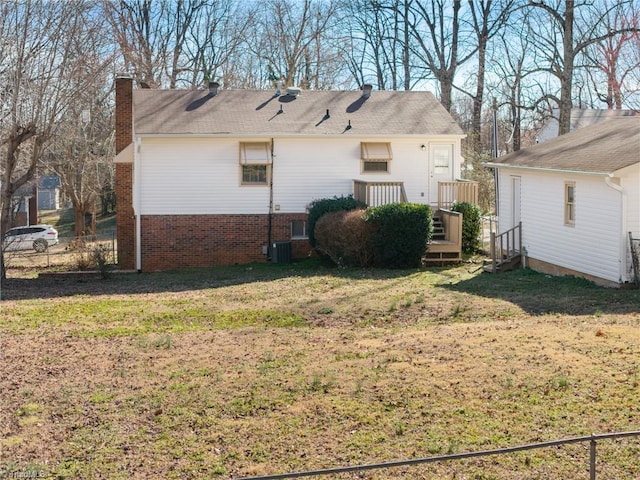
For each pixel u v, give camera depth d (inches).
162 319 708.0
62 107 1123.9
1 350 571.5
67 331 649.6
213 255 1176.2
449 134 1185.4
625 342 506.9
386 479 331.0
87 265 1221.7
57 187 2699.3
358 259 1037.2
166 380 476.7
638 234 754.8
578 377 438.0
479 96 1796.3
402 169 1194.6
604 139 890.7
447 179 1202.6
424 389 434.0
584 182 820.0
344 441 370.6
